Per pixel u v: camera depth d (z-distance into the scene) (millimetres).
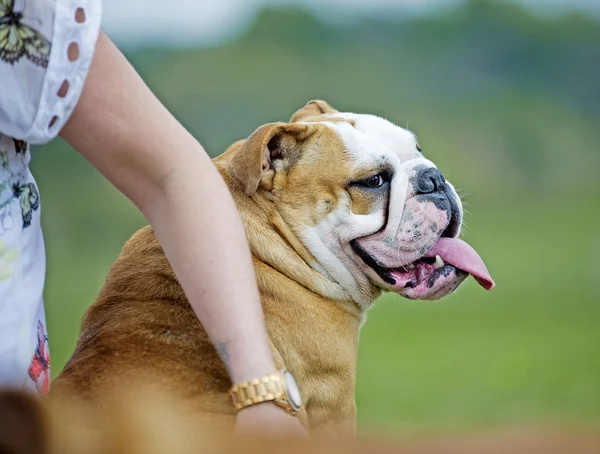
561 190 28266
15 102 3143
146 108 3268
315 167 5117
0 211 3375
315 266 5070
